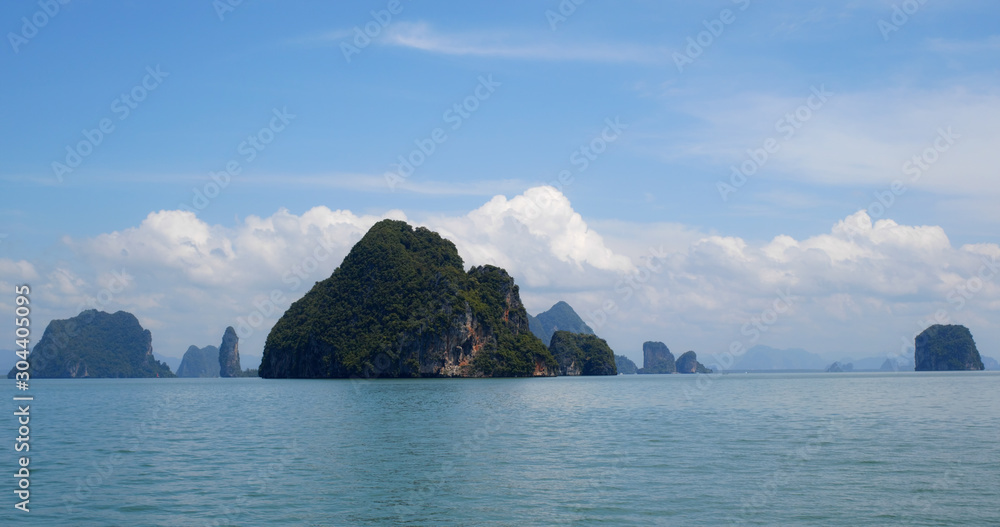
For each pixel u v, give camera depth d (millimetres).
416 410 70188
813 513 24641
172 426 54625
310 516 24422
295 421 58156
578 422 56781
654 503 26109
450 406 76062
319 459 36500
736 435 46812
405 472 32562
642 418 60656
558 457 37031
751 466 33812
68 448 41156
